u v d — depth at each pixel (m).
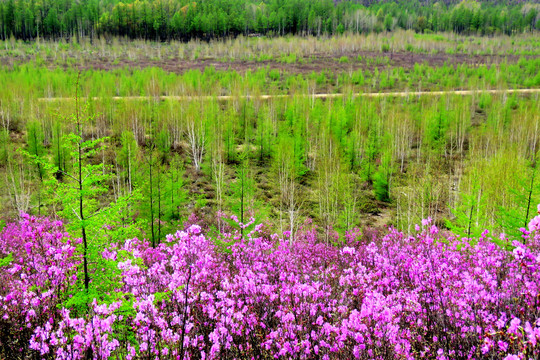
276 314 5.58
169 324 5.34
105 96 69.25
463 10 196.00
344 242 23.03
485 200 26.22
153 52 141.38
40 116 56.94
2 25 148.00
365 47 156.00
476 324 4.81
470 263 7.10
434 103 78.44
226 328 5.18
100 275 7.07
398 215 35.62
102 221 7.61
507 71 113.75
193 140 50.41
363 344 4.43
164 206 24.78
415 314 5.47
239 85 89.69
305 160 54.22
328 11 191.88
